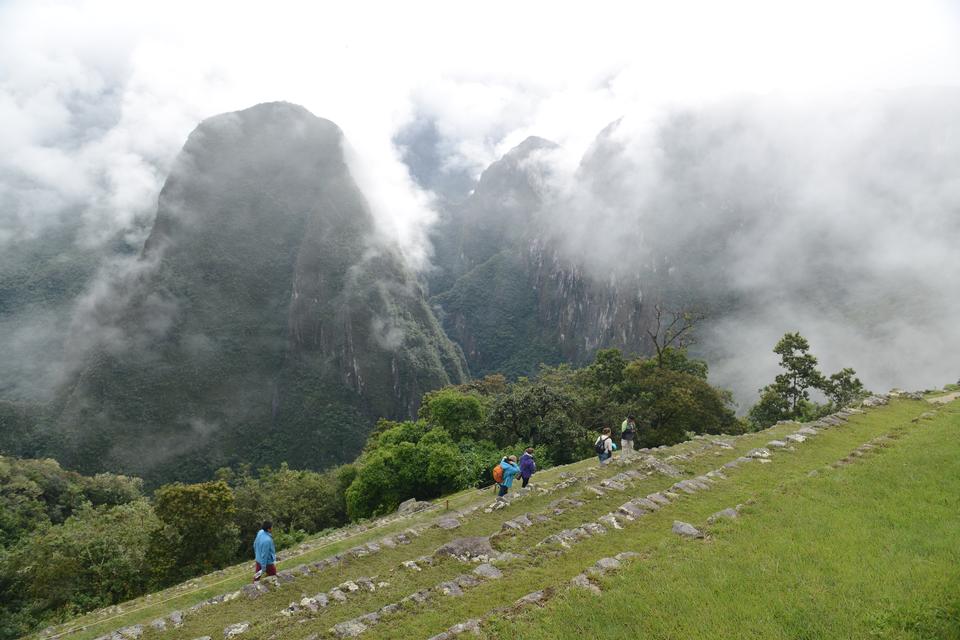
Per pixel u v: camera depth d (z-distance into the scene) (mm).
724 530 10109
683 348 56312
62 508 65250
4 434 118875
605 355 55688
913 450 13617
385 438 44094
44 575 31891
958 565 7727
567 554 10711
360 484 36688
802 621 6820
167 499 35906
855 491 11320
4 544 49562
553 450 37125
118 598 32969
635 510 12602
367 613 9852
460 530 15594
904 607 6781
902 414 20953
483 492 25656
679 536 10289
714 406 46156
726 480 14367
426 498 35594
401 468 35094
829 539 9172
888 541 8859
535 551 11312
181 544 35781
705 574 8328
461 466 34594
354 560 14406
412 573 11773
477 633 7539
